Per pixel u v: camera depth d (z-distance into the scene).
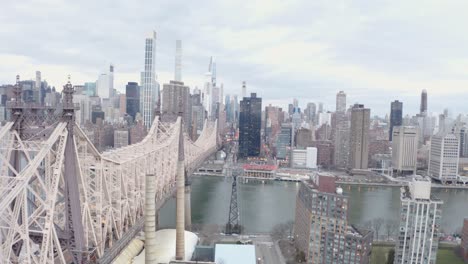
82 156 67.12
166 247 111.81
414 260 100.00
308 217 116.12
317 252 113.38
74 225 59.69
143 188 102.88
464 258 124.88
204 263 87.00
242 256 105.38
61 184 66.56
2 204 45.62
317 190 115.31
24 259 52.97
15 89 57.44
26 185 49.97
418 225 99.00
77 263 60.12
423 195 100.75
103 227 77.94
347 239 105.81
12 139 55.94
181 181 114.56
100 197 72.56
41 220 61.56
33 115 58.38
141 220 97.00
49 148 54.12
